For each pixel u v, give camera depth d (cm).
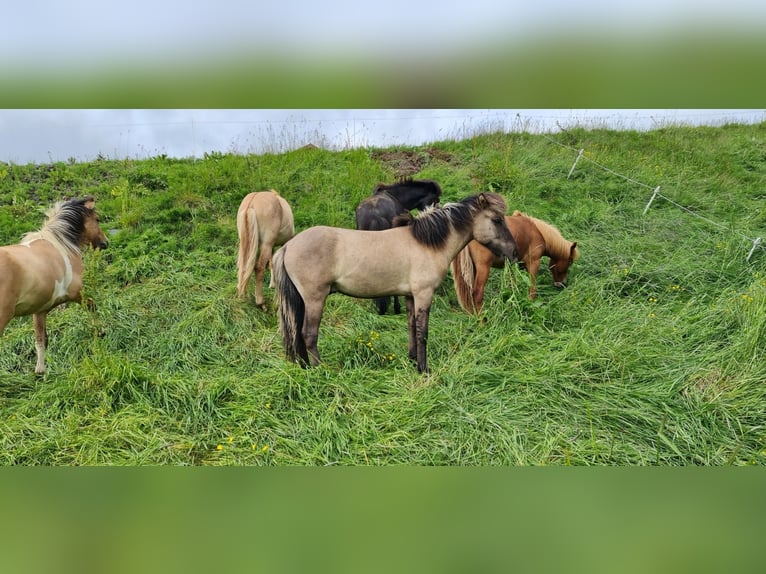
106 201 698
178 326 469
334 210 696
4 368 422
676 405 330
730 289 486
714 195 719
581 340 398
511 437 303
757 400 325
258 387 365
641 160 811
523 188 724
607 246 603
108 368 364
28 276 363
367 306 543
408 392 357
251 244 504
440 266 399
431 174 783
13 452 301
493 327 440
